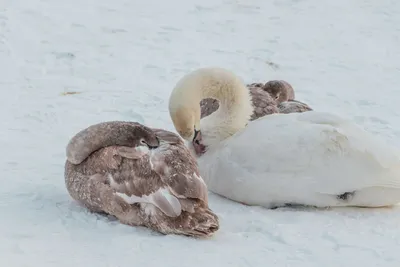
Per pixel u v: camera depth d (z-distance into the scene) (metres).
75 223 10.47
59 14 24.86
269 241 10.30
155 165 10.12
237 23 25.67
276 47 23.52
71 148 10.72
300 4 28.25
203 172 12.08
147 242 9.92
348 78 20.95
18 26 23.19
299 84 20.23
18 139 14.41
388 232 10.83
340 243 10.34
